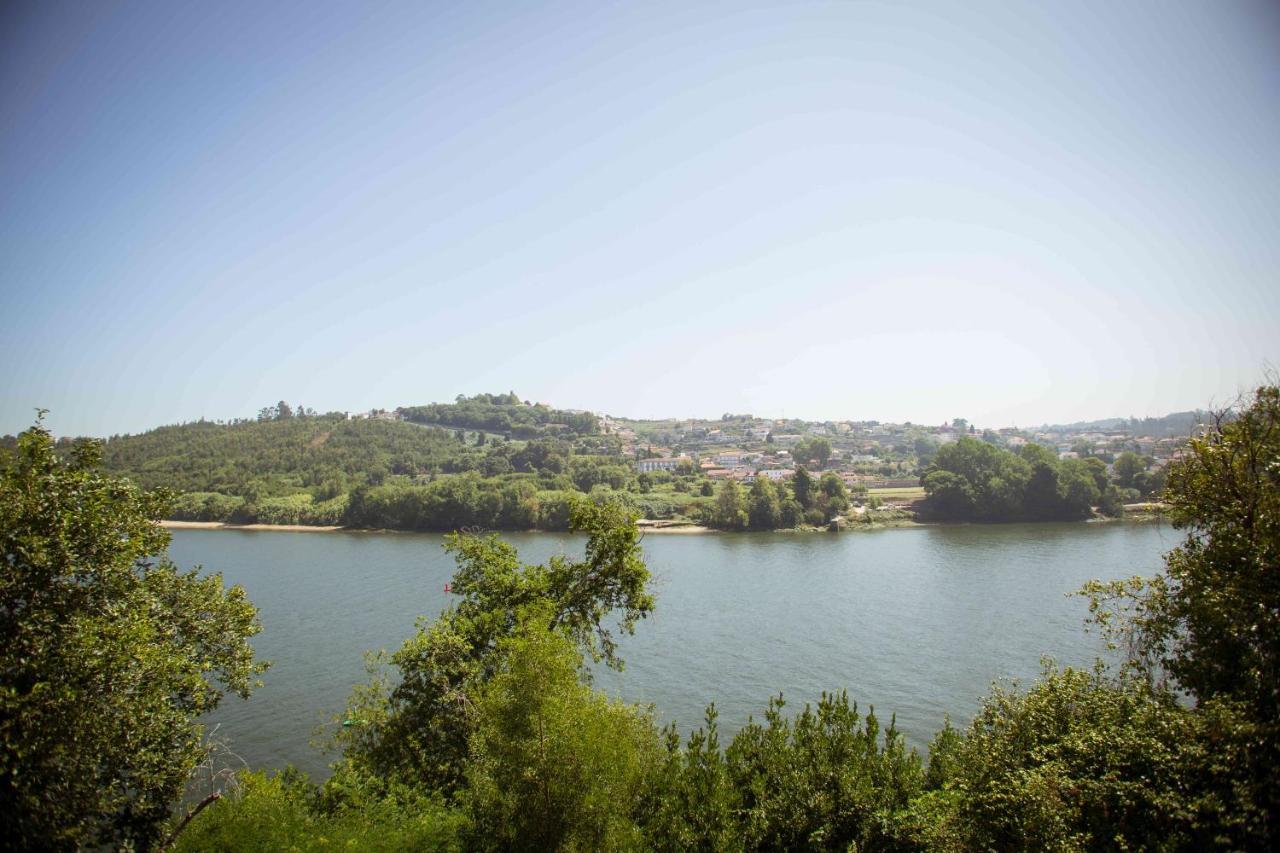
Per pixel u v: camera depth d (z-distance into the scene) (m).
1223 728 14.47
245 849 19.56
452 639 25.89
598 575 29.14
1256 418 17.48
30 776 15.52
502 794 19.58
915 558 101.38
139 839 20.11
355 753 26.52
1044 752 17.72
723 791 22.09
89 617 17.38
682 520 150.25
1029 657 53.94
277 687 48.84
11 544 16.44
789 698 47.38
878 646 58.06
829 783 22.25
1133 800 15.31
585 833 19.09
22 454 17.72
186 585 23.44
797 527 139.75
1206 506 18.03
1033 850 15.77
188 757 20.36
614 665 29.19
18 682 16.11
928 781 22.81
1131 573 82.81
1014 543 110.81
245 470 194.25
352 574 92.25
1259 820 13.34
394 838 20.52
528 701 19.66
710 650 58.22
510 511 141.12
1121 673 19.91
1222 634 16.64
